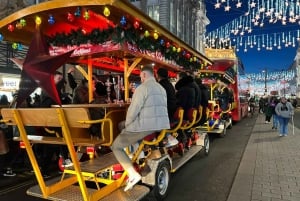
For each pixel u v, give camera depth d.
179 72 8.76
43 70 4.79
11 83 13.79
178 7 43.12
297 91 74.69
